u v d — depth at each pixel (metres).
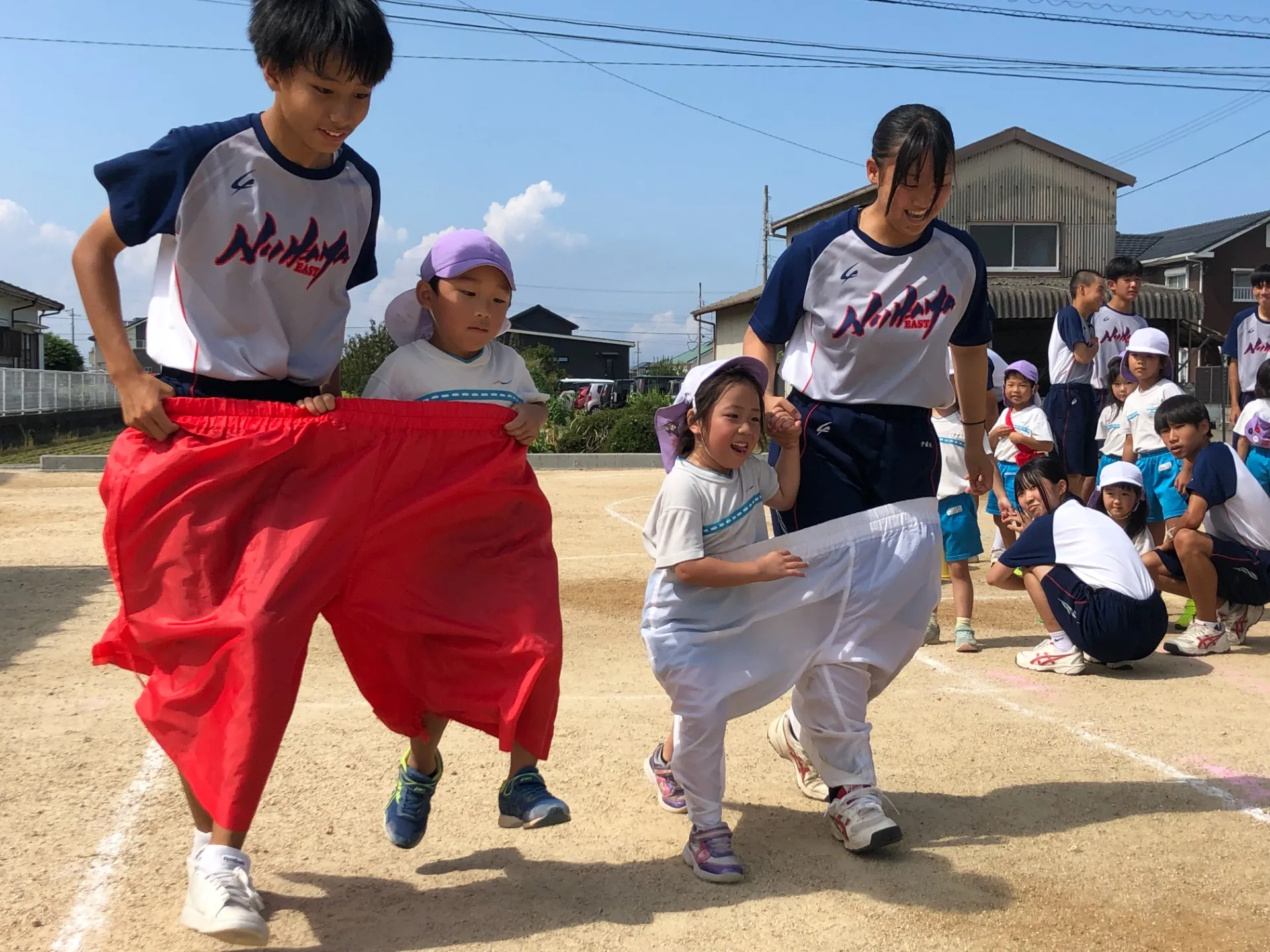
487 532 3.01
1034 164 24.16
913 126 3.07
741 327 34.88
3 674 5.16
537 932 2.78
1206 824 3.54
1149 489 7.47
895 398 3.40
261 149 2.74
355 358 22.84
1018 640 6.23
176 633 2.57
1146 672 5.53
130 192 2.66
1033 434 7.48
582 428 20.22
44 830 3.37
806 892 3.02
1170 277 32.84
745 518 3.24
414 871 3.14
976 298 3.53
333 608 2.94
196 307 2.79
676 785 3.59
